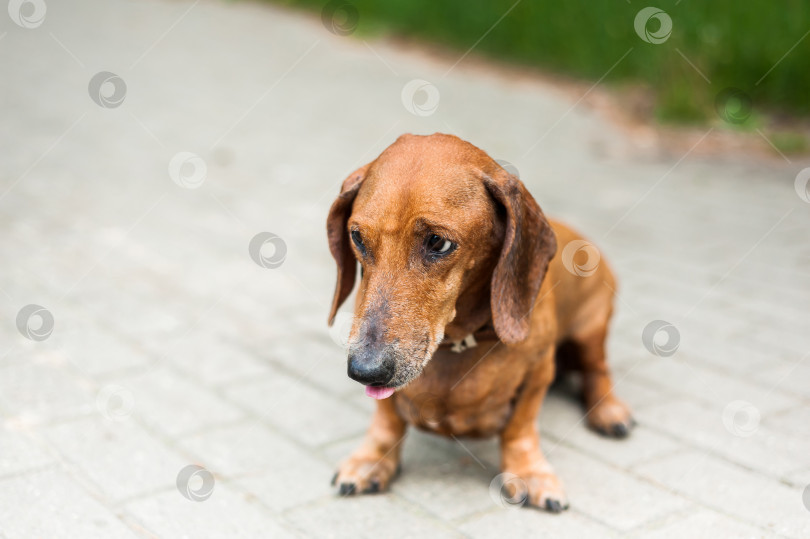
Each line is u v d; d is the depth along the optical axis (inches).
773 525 129.6
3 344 186.5
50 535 120.8
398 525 130.0
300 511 133.2
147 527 125.4
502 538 127.0
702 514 133.0
